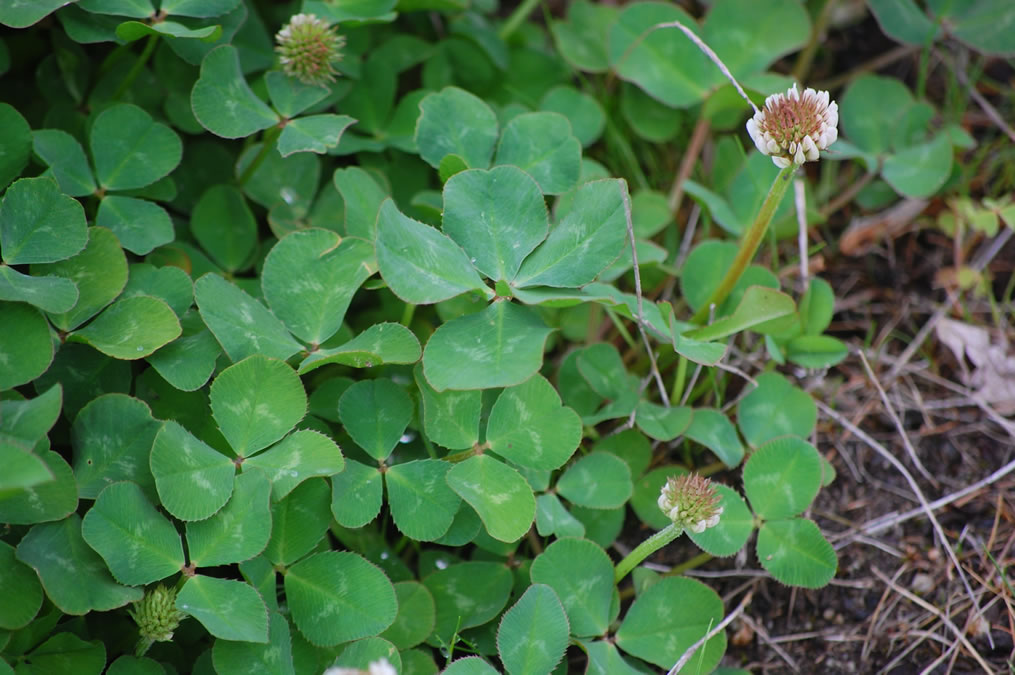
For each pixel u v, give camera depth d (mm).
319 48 646
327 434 627
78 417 603
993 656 636
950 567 647
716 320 655
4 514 589
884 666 638
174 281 624
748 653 643
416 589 620
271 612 602
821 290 663
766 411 651
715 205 677
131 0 637
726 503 628
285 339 618
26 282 601
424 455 633
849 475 662
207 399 622
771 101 618
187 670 611
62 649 596
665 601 622
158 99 665
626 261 653
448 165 635
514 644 605
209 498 600
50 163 628
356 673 572
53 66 658
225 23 652
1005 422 665
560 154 649
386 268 604
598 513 638
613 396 647
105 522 593
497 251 619
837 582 648
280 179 665
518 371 603
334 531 632
